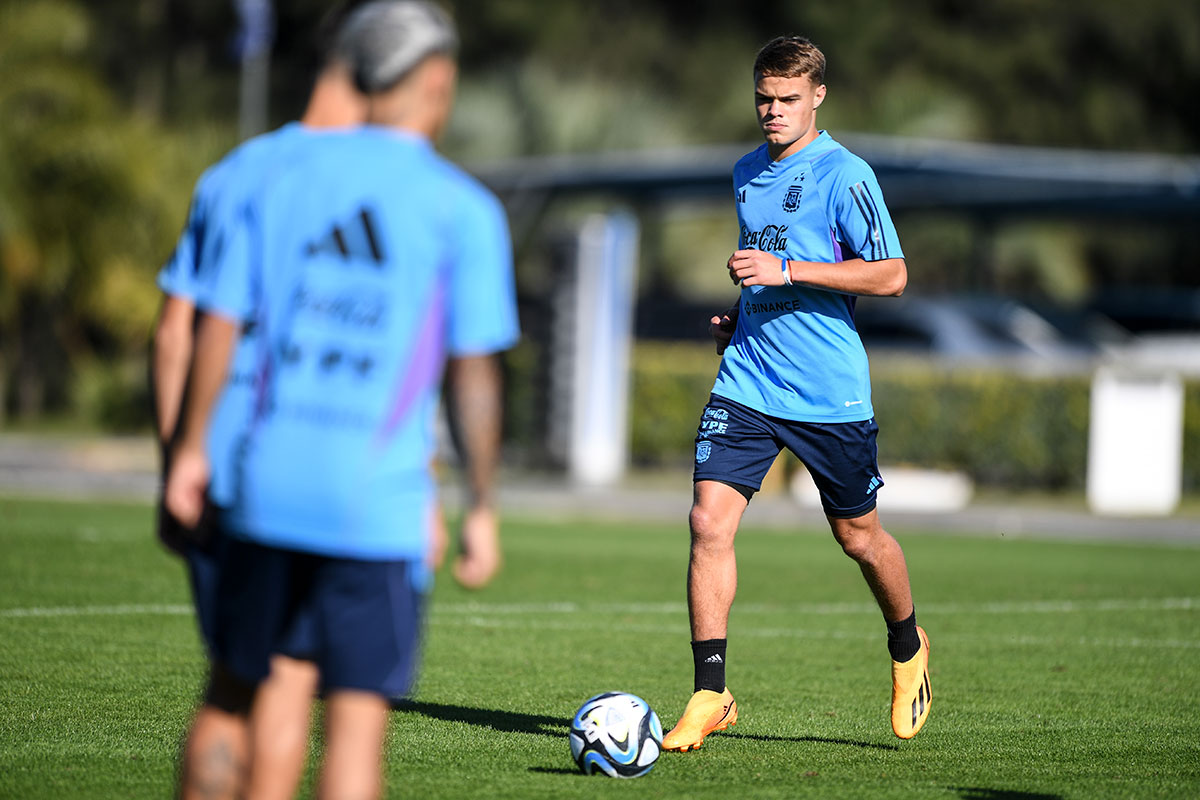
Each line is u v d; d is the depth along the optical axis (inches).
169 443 460.1
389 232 427.5
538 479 2898.6
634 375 3233.3
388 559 428.8
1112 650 1118.4
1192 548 2046.0
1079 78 6584.6
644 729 678.5
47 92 3718.0
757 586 1502.2
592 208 4955.7
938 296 4195.4
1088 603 1409.9
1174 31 6437.0
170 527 469.1
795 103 763.4
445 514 2191.2
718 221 5418.3
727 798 633.6
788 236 768.3
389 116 443.8
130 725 753.0
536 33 6343.5
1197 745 774.5
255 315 443.2
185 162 3986.2
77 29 3922.2
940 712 867.4
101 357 4372.5
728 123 6146.7
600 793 638.5
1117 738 792.3
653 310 4517.7
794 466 2901.1
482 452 438.9
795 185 767.1
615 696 685.3
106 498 2297.0
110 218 3831.2
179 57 6727.4
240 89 6392.7
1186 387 2866.6
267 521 426.3
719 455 765.9
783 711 861.8
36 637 1021.8
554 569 1582.2
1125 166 3506.4
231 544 439.5
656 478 3095.5
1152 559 1868.8
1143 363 3499.0
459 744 736.3
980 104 6432.1
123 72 6569.9
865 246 749.3
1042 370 2915.8
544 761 702.5
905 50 6422.2
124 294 3841.0
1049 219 4414.4
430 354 432.8
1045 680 982.4
